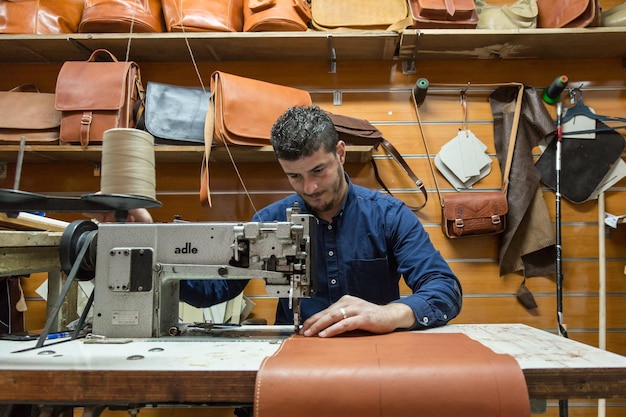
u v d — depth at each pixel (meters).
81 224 1.12
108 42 2.18
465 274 2.31
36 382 0.70
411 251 1.43
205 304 1.43
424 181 2.36
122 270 1.05
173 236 1.08
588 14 2.10
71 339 1.01
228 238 1.07
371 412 0.62
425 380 0.64
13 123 2.09
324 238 1.55
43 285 2.34
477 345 0.82
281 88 2.16
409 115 2.39
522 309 2.29
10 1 2.18
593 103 2.38
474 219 2.20
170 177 2.35
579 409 2.20
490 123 2.40
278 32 2.13
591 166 2.30
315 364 0.68
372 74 2.41
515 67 2.40
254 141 2.04
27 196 0.74
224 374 0.69
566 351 0.82
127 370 0.70
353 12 2.22
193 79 2.41
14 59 2.37
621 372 0.69
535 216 2.24
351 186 1.60
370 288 1.54
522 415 0.61
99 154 2.14
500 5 2.48
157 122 2.04
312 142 1.23
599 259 2.24
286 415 0.62
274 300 2.30
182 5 2.15
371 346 0.82
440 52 2.31
